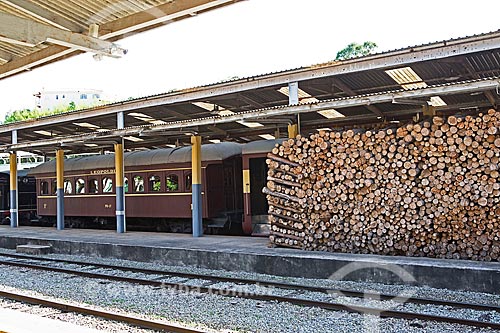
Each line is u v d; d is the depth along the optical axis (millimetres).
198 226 14016
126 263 11906
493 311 6730
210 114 16062
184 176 15844
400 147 9508
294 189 10812
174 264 11367
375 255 9555
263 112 10625
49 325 3945
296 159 10797
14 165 20078
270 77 10945
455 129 8930
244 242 12219
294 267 9578
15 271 11180
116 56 6289
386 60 9453
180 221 16625
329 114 14977
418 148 9367
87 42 5891
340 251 10312
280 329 6102
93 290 8781
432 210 9266
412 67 10922
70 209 19219
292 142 10875
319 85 12469
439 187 9141
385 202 9773
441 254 9211
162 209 16328
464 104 13594
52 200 20062
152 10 5777
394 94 8938
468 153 8844
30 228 19281
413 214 9422
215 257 10672
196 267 10984
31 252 13930
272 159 11125
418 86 12664
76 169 19047
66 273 10688
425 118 11766
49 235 15656
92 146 19516
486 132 8664
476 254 8898
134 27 6000
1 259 13289
